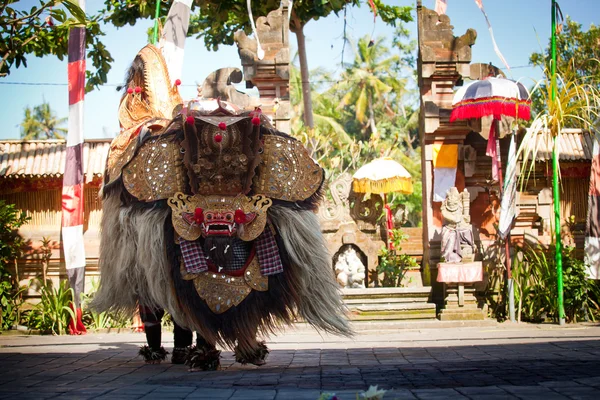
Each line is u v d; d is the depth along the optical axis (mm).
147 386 4547
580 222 13141
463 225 12039
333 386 4387
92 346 9352
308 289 5750
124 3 15914
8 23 8117
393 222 12898
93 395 4129
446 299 12023
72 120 11555
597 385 4020
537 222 13008
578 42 18094
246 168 5531
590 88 12086
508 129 12375
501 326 11539
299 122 30953
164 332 11211
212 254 5477
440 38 13000
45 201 13297
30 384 4867
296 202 5781
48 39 11797
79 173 11594
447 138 12914
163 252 5559
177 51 11641
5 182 13273
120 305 6059
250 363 6121
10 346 9641
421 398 3717
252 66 13039
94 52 14922
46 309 12188
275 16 13164
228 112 5637
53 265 13102
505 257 12711
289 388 4332
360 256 12852
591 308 12594
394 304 11984
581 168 13352
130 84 7586
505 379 4477
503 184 12500
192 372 5695
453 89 12984
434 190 12781
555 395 3695
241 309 5570
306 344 9094
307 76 18875
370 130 37781
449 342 8891
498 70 12969
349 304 11969
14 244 12930
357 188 12719
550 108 11781
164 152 5715
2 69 10484
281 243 5727
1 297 12477
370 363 6004
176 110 6910
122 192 5863
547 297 12125
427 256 12797
